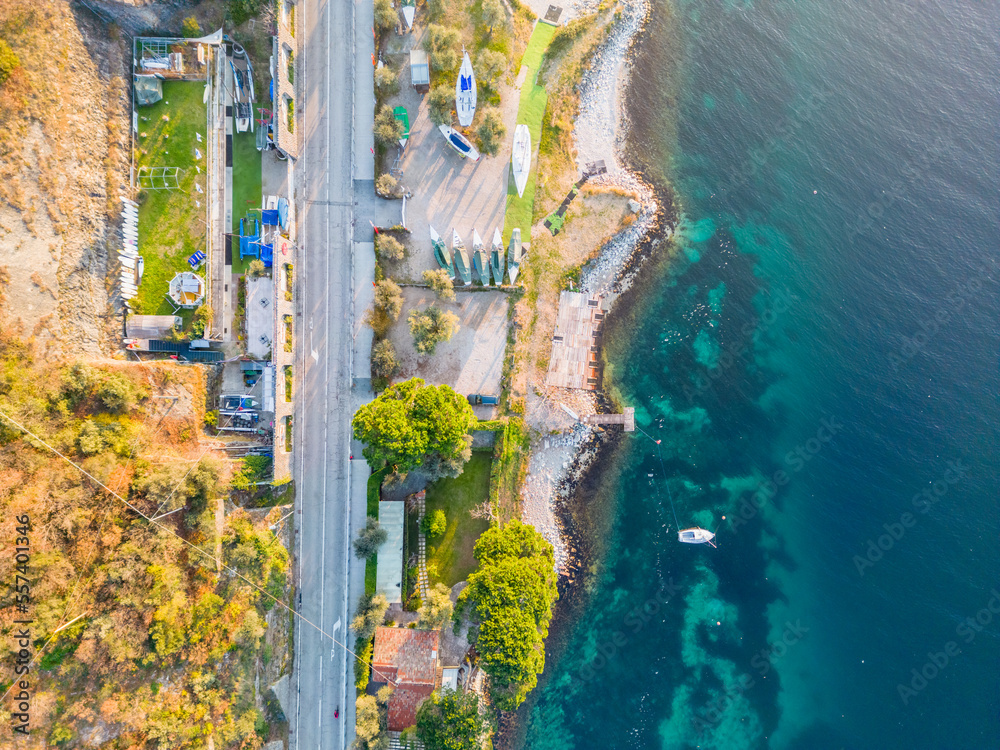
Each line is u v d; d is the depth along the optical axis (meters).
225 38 39.12
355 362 42.84
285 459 40.56
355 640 41.59
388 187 42.03
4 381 31.81
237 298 40.38
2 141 33.03
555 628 46.84
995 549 46.88
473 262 43.91
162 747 34.19
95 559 32.78
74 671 32.03
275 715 40.28
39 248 34.12
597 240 46.25
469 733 37.97
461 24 43.34
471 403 44.25
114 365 36.06
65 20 35.12
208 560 36.34
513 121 44.69
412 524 43.66
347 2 42.12
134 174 39.00
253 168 40.62
